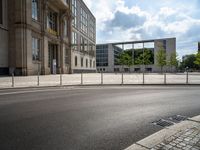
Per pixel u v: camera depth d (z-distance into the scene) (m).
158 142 4.51
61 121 6.36
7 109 8.03
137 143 4.51
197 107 8.70
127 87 18.06
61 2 43.59
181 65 125.44
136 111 7.85
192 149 4.08
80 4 67.06
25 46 32.25
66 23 52.25
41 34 38.12
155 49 95.50
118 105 9.02
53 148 4.34
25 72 32.22
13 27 32.31
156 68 94.44
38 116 6.94
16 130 5.46
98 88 17.06
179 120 6.64
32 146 4.43
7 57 32.41
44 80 24.80
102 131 5.46
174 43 93.38
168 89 16.12
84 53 71.25
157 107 8.65
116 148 4.39
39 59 37.50
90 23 81.12
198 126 5.64
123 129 5.65
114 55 104.00
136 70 98.38
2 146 4.42
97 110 7.96
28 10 32.84
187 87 18.11
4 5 31.78
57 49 47.84
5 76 30.09
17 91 14.59
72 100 10.36
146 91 14.55
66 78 29.39
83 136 5.07
